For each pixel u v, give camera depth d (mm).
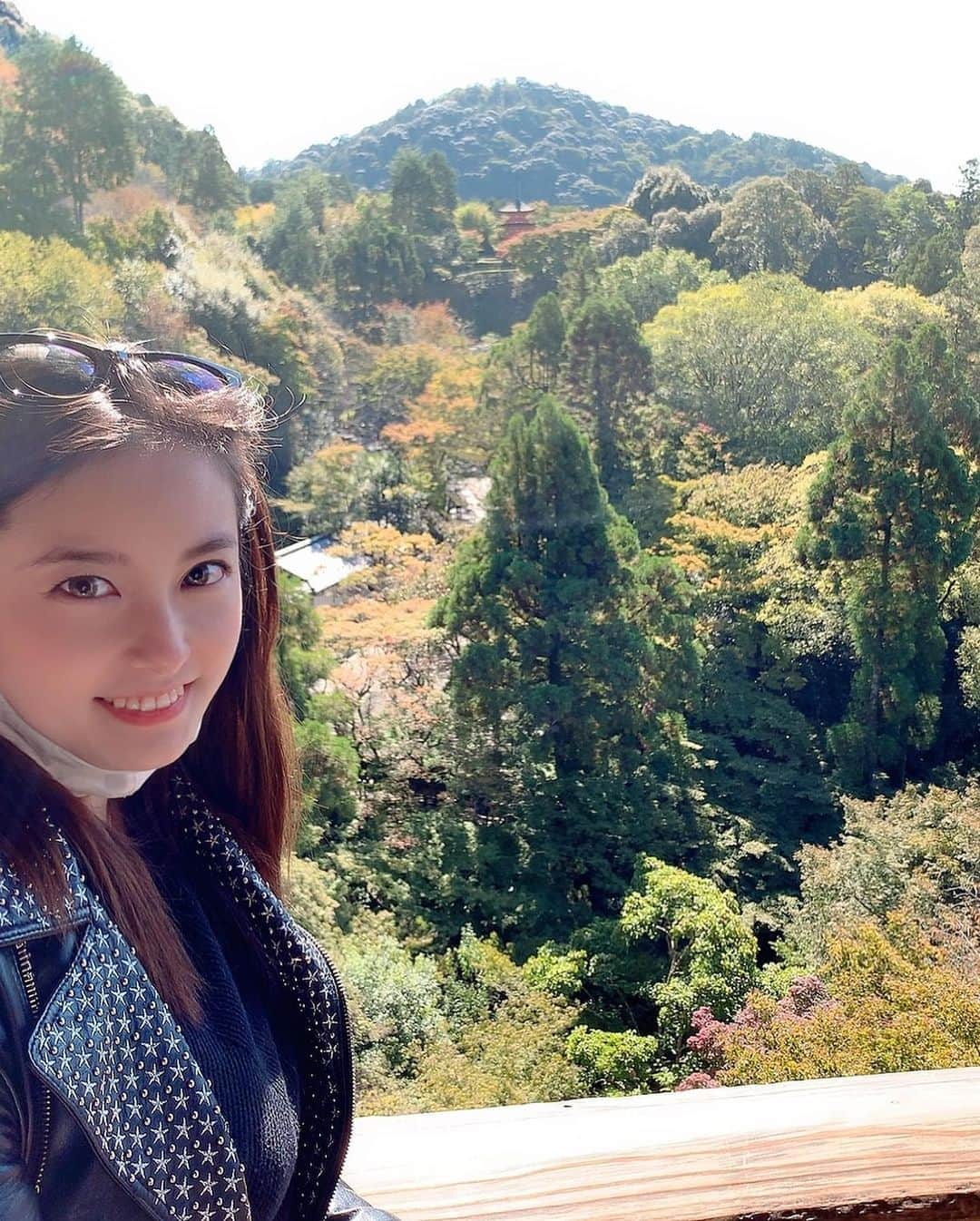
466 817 16516
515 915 15148
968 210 32656
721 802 17578
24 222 19953
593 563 17719
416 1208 979
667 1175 1026
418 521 22641
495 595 17281
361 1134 1070
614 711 17125
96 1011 465
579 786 16531
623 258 33938
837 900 13336
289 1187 655
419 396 25359
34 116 21000
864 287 32062
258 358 23062
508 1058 10766
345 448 22391
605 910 15844
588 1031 12680
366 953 12383
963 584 19281
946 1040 8867
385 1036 10875
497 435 24266
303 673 14969
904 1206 1008
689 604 18406
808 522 19578
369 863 15250
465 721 16922
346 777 14703
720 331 24266
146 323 19906
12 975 445
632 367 24297
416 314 29422
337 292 29609
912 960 10250
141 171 24359
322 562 20406
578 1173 1024
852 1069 8789
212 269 23562
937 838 13484
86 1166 467
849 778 18109
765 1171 1038
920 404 18500
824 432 23703
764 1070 9039
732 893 15641
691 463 24031
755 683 19984
